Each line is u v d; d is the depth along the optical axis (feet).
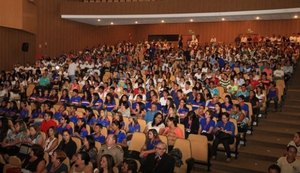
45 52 62.75
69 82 48.16
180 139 24.68
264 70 43.96
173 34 80.43
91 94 39.70
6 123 31.78
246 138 29.53
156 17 58.18
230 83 40.19
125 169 20.29
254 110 32.53
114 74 49.78
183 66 51.29
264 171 24.18
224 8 52.44
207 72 45.09
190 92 37.14
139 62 59.41
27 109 37.47
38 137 28.17
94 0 70.23
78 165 20.52
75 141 26.58
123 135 27.43
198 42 73.92
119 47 70.13
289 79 43.52
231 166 25.20
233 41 74.23
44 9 62.18
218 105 30.40
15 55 55.67
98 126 27.68
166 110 33.83
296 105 35.99
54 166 21.80
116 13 60.70
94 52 66.44
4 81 47.70
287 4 46.93
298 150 21.34
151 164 21.98
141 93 38.60
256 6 49.80
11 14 49.70
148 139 24.94
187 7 55.42
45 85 46.91
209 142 27.53
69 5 63.82
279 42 62.13
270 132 30.37
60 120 31.45
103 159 20.31
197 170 25.53
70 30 68.23
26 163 23.49
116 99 37.78
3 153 28.19
